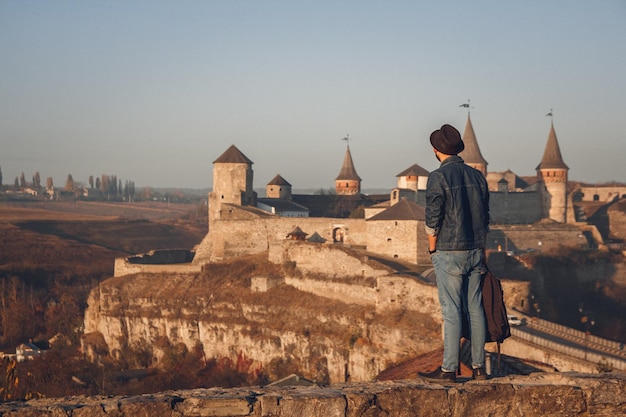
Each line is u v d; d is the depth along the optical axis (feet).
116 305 374.84
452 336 39.04
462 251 39.81
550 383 38.19
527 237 391.65
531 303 261.44
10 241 650.84
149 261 420.77
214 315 339.77
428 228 39.88
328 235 362.94
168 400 35.60
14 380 74.08
